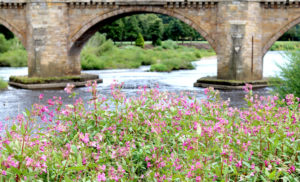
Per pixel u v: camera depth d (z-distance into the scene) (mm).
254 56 36594
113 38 97062
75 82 37719
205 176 5430
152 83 38469
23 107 23641
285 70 17953
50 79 36531
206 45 113875
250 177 5738
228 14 35906
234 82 33469
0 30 88812
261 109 7715
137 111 7766
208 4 37000
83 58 61188
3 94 30625
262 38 37219
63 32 39250
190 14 37750
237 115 7988
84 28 39375
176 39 112875
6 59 66438
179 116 7707
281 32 36719
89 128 7320
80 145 5816
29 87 35000
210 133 6168
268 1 36156
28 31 39438
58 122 7559
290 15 36281
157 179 5535
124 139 6984
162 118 7750
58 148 6703
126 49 80750
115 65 64812
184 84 37719
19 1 39719
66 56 39625
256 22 36406
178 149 6812
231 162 5703
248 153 6184
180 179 5477
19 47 80438
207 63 73125
